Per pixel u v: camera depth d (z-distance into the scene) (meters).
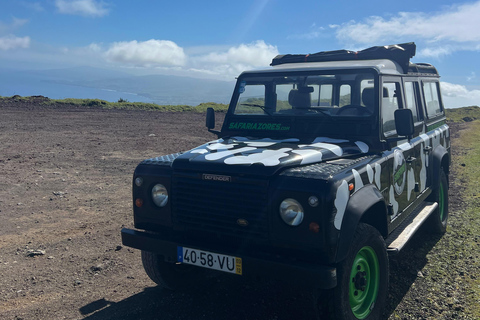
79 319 3.86
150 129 17.70
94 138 14.70
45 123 17.84
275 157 3.49
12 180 8.91
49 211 7.12
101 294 4.39
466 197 8.30
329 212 3.04
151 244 3.78
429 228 6.05
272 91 4.78
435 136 5.98
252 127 4.74
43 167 10.25
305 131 4.45
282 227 3.19
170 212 3.72
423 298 4.25
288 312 4.02
